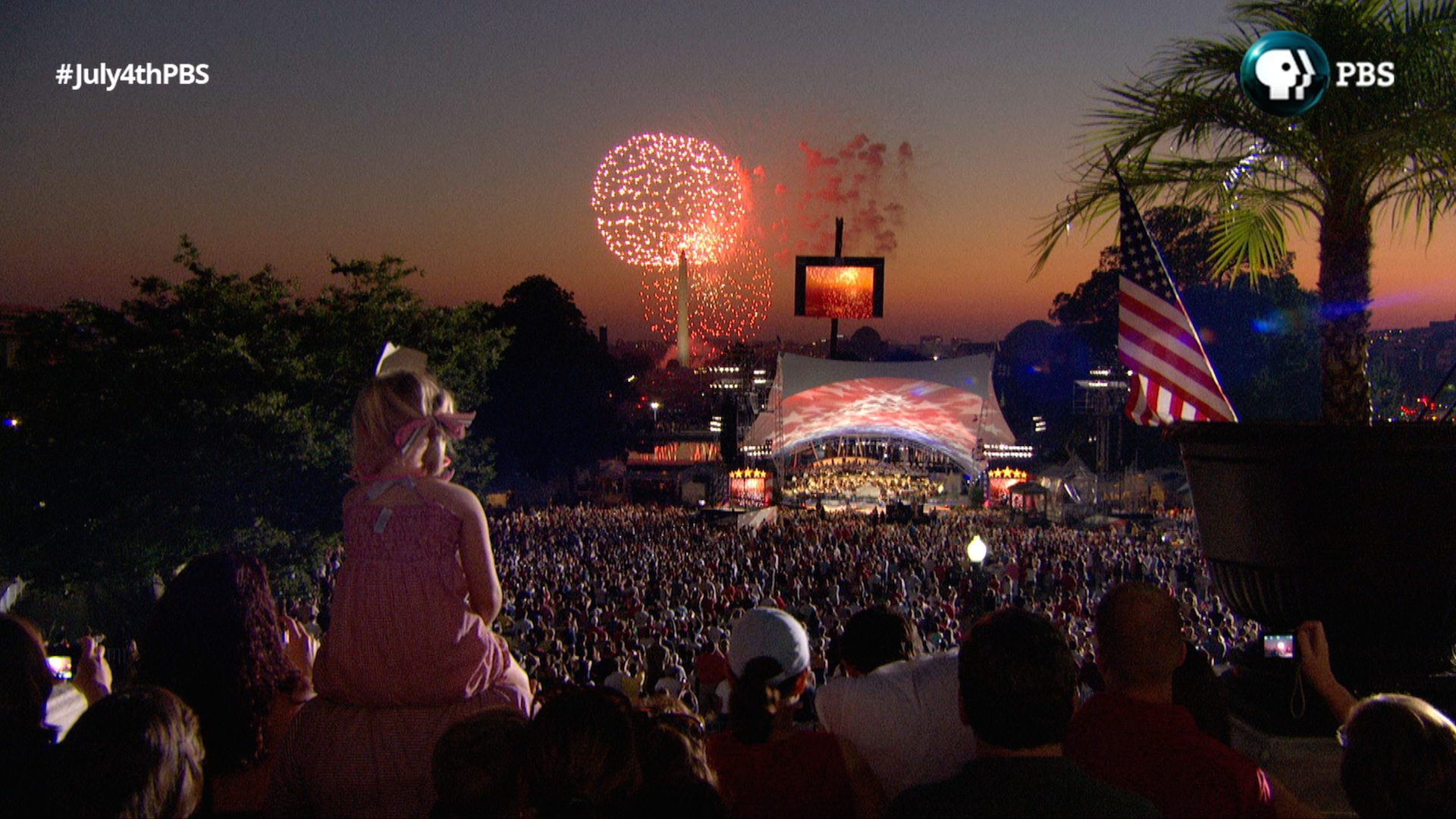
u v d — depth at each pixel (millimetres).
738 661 2865
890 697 2994
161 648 2871
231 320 27391
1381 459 3781
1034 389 81000
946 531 40844
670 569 25734
